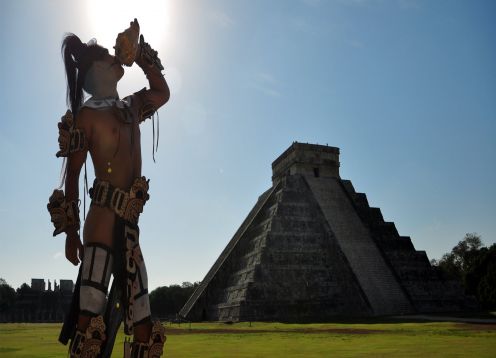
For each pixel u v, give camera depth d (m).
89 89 4.91
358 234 62.53
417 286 57.91
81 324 4.05
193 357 12.79
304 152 70.88
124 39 4.86
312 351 14.37
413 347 15.05
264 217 69.38
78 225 4.52
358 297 55.34
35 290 101.12
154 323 4.52
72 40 5.01
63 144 4.53
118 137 4.61
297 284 56.81
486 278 73.38
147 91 5.41
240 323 45.88
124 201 4.42
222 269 65.75
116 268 4.29
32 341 21.50
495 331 23.31
